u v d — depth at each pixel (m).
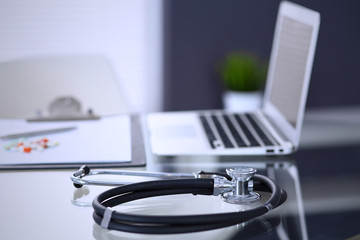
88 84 1.76
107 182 0.94
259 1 3.62
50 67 1.87
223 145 1.17
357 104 3.93
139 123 1.42
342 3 3.78
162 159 1.12
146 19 3.50
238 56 3.54
